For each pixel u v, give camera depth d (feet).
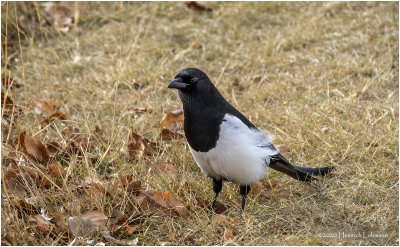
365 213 27.25
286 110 36.29
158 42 48.65
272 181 30.27
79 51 47.39
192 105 26.18
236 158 26.13
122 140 33.06
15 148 30.78
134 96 40.09
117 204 27.20
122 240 25.52
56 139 33.53
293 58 44.78
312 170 29.78
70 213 26.50
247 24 51.11
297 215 27.43
